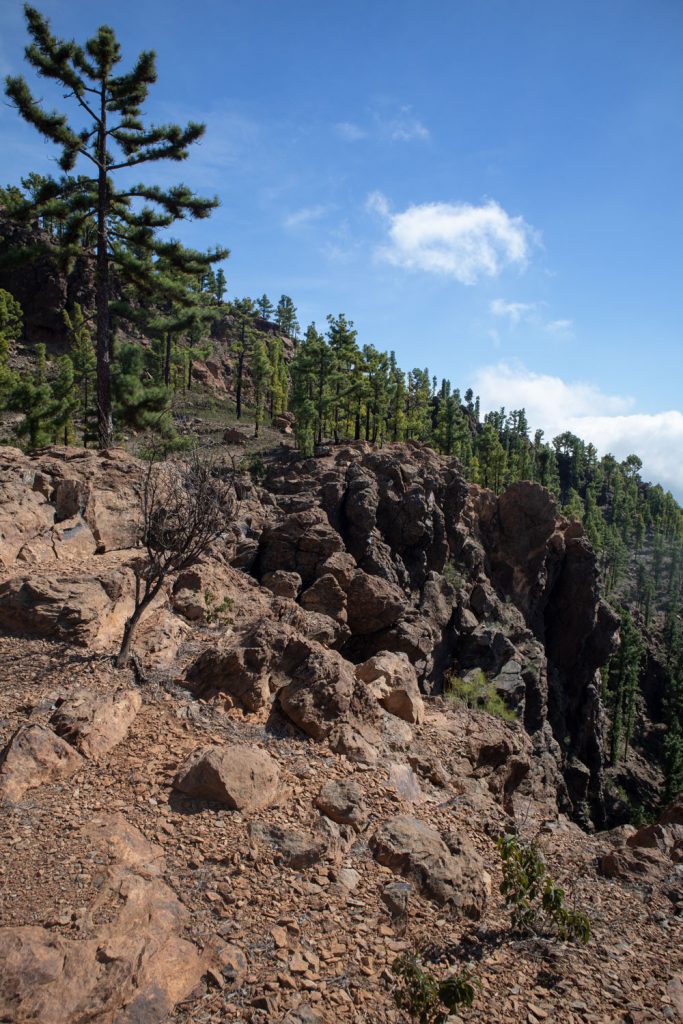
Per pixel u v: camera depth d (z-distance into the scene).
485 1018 6.42
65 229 25.77
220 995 6.05
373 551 28.55
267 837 8.21
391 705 13.14
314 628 15.34
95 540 15.71
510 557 41.38
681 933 8.98
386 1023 6.04
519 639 36.44
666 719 81.06
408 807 9.92
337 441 64.88
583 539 44.59
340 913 7.43
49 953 5.79
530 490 41.78
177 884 7.20
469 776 12.38
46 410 29.56
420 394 98.94
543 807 15.31
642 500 173.50
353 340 59.94
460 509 36.72
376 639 21.97
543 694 35.66
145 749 9.29
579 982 7.34
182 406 73.38
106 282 24.52
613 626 45.19
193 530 11.84
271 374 88.38
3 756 8.30
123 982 5.78
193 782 8.62
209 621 13.99
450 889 8.34
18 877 6.76
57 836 7.43
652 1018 6.81
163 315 29.09
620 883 10.30
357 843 8.75
